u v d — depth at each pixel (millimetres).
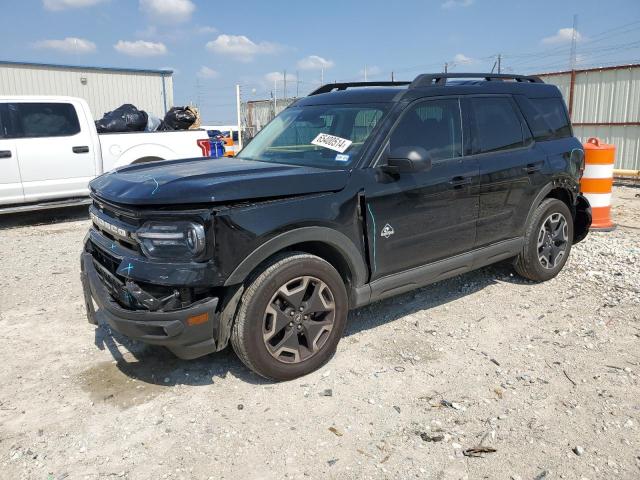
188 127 10812
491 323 4441
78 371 3734
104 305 3301
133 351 4020
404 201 3898
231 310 3252
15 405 3324
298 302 3441
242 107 26078
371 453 2828
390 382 3520
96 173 9125
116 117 9938
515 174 4742
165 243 3086
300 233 3365
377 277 3900
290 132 4508
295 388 3451
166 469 2729
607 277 5480
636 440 2906
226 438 2965
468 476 2656
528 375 3590
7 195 8383
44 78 20219
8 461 2799
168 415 3189
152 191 3148
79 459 2814
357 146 3883
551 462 2744
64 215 9852
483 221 4543
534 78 5492
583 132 13836
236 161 4320
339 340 3764
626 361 3770
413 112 4090
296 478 2650
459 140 4398
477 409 3213
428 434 2975
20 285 5609
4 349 4090
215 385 3510
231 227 3096
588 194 7594
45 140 8625
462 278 5547
